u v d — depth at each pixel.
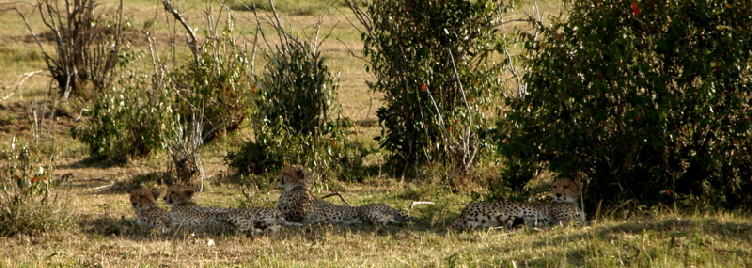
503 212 28.12
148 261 24.22
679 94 29.25
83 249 25.86
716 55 28.08
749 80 29.22
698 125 29.62
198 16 105.94
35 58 87.12
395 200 35.69
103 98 49.03
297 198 29.61
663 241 22.67
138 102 48.28
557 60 29.39
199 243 26.52
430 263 22.67
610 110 29.55
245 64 52.97
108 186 40.16
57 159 48.75
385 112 43.00
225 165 46.28
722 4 28.81
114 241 26.80
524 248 23.89
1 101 63.19
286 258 24.22
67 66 64.38
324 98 41.41
